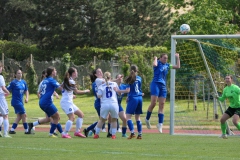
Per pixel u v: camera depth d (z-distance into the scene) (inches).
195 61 2320.4
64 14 4815.5
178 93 2418.8
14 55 5032.0
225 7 4677.7
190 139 1547.7
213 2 3555.6
